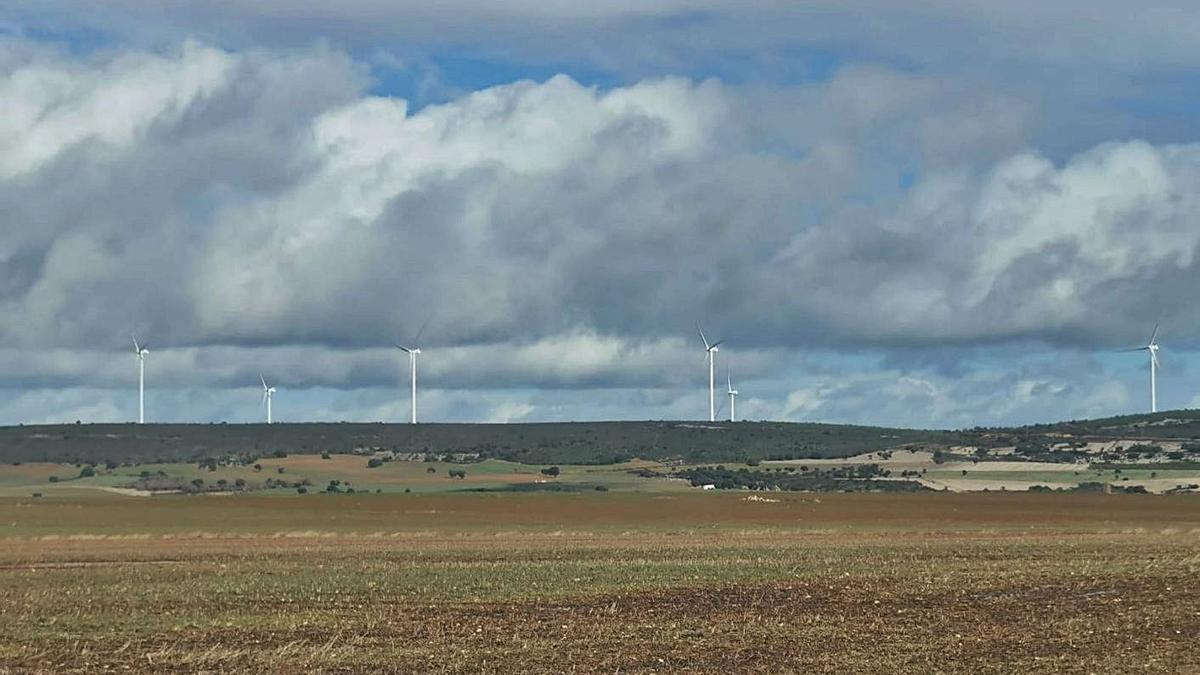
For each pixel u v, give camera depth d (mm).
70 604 43281
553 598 44406
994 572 52250
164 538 87500
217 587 49188
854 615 38625
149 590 48094
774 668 29547
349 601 44000
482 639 34156
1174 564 54156
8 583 51344
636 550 72375
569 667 29766
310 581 51719
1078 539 82125
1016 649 31922
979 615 38219
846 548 73000
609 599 43844
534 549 73688
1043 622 36531
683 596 44531
